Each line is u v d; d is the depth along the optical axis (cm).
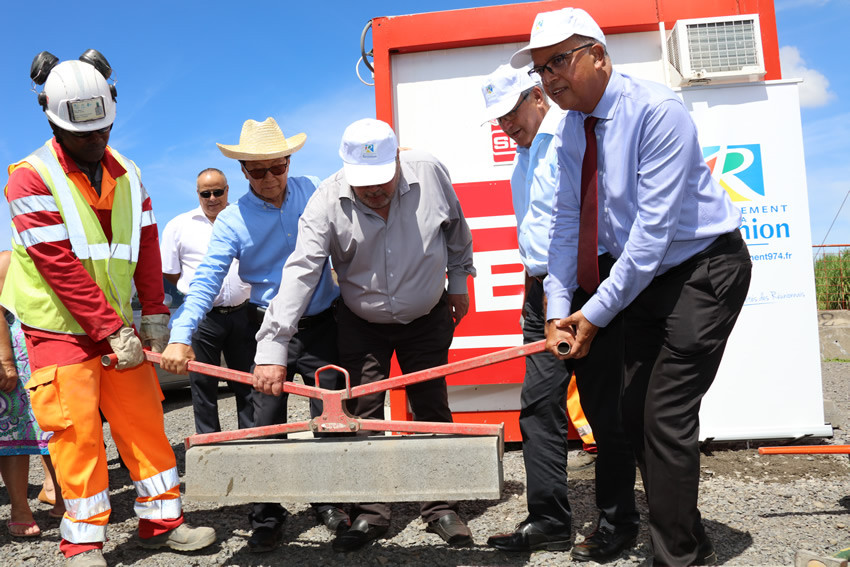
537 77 319
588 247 263
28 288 299
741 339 439
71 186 296
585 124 259
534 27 248
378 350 328
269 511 315
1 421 360
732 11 441
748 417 438
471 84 457
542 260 309
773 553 277
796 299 436
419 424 264
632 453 290
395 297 313
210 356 420
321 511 346
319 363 342
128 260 316
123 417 316
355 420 272
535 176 313
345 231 305
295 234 346
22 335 371
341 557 300
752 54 423
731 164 436
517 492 381
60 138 294
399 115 461
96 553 296
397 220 307
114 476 477
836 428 484
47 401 295
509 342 455
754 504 339
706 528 307
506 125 327
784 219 436
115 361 294
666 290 249
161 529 318
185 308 315
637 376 263
